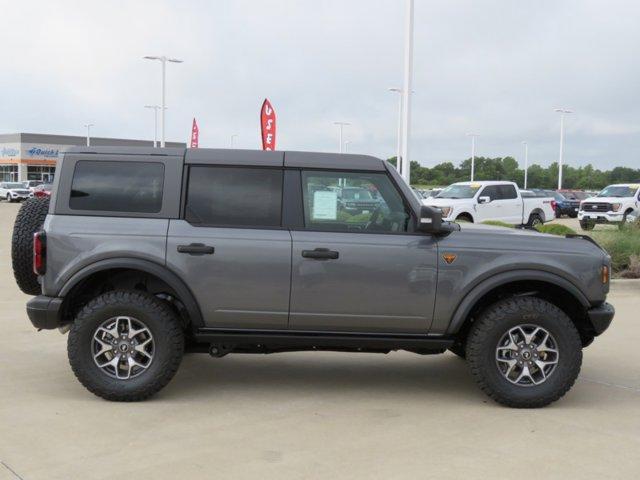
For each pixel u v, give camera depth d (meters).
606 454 4.49
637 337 8.09
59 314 5.38
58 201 5.46
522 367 5.44
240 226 5.45
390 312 5.45
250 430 4.86
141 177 5.50
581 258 5.48
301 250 5.38
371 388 6.01
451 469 4.20
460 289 5.43
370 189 5.54
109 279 5.72
